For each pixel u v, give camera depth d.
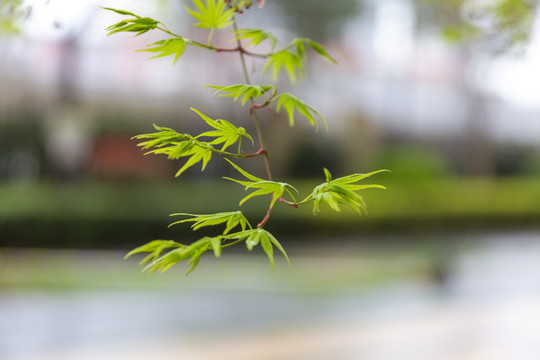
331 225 9.82
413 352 3.76
